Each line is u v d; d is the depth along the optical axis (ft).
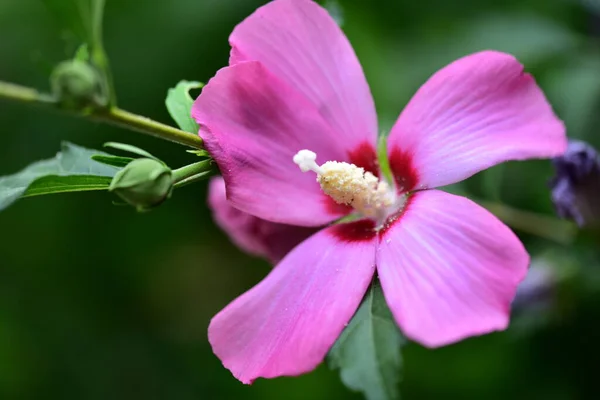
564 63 2.04
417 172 1.48
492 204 1.87
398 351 1.42
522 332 1.86
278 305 1.44
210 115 1.44
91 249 2.28
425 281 1.39
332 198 1.50
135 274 2.32
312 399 2.13
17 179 1.44
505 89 1.45
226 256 2.43
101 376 2.21
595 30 2.05
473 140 1.45
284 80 1.49
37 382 2.21
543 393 1.98
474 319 1.36
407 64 2.06
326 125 1.50
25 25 2.23
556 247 1.86
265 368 1.41
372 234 1.47
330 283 1.44
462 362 2.04
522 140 1.42
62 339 2.23
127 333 2.27
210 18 2.12
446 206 1.42
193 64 2.12
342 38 1.50
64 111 1.36
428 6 2.12
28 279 2.27
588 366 1.96
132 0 2.18
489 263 1.38
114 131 2.13
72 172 1.45
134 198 1.38
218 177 1.65
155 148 2.12
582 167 1.67
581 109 1.97
